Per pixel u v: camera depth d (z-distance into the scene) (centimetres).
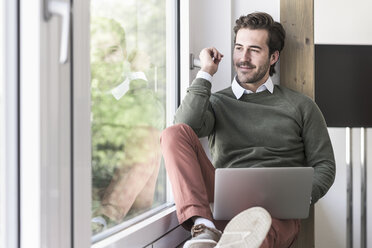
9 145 133
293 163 248
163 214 237
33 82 131
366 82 292
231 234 155
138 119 225
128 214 215
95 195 187
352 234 329
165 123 264
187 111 241
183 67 278
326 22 337
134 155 220
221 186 196
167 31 267
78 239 145
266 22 259
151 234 218
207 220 194
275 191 198
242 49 258
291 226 216
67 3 130
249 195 197
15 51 132
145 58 236
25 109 132
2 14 131
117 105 204
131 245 198
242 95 260
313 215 270
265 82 259
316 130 252
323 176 239
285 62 279
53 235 136
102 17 193
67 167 141
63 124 139
